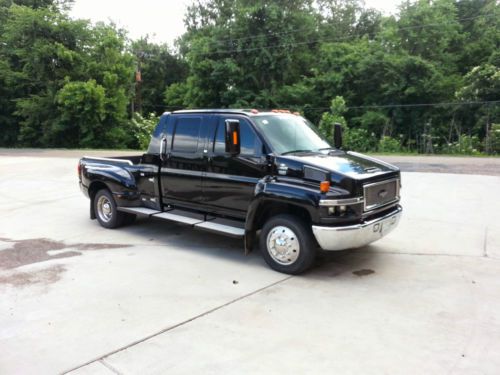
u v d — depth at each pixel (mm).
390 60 34188
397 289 4914
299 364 3438
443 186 11539
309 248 5242
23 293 4902
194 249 6535
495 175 13570
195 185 6320
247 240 5680
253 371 3350
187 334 3930
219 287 5027
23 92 36562
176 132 6605
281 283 5129
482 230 7301
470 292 4809
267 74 39656
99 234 7461
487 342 3740
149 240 7051
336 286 5020
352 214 5055
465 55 37688
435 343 3730
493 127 27656
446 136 32781
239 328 4035
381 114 34219
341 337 3850
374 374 3293
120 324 4137
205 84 40406
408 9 37562
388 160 19688
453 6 37875
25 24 34281
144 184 7086
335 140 6637
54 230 7773
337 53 38875
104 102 33562
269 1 41031
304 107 38000
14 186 12812
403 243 6672
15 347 3750
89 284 5156
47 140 35438
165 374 3328
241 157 5742
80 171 8250
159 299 4707
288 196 5160
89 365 3459
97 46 35469
